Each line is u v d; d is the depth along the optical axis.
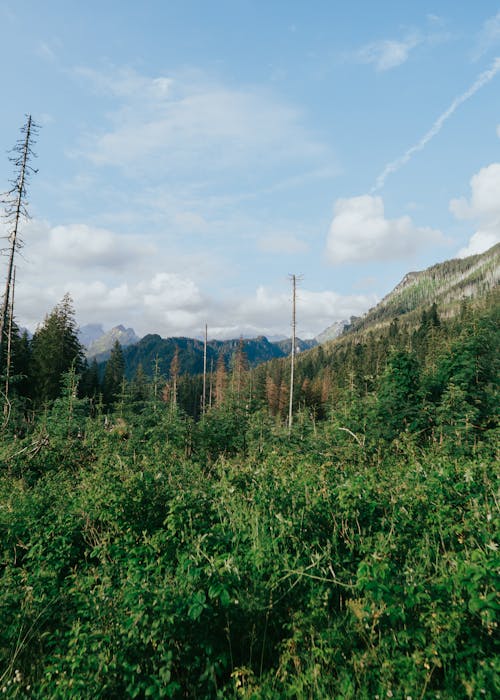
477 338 12.45
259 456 11.32
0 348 22.52
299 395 61.84
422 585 3.43
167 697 3.29
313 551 4.53
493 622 3.01
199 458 12.43
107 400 52.62
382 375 12.80
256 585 4.16
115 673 3.37
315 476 6.20
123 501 6.00
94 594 4.27
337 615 4.00
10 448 11.98
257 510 5.20
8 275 22.31
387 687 3.06
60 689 3.23
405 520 4.82
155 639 3.43
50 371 40.19
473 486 5.38
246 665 3.66
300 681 3.26
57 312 43.50
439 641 3.07
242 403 15.80
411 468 6.85
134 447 12.98
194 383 85.50
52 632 4.43
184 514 5.27
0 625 4.34
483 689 2.69
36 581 5.00
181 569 4.13
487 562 3.14
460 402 11.12
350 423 11.57
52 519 6.75
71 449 12.68
